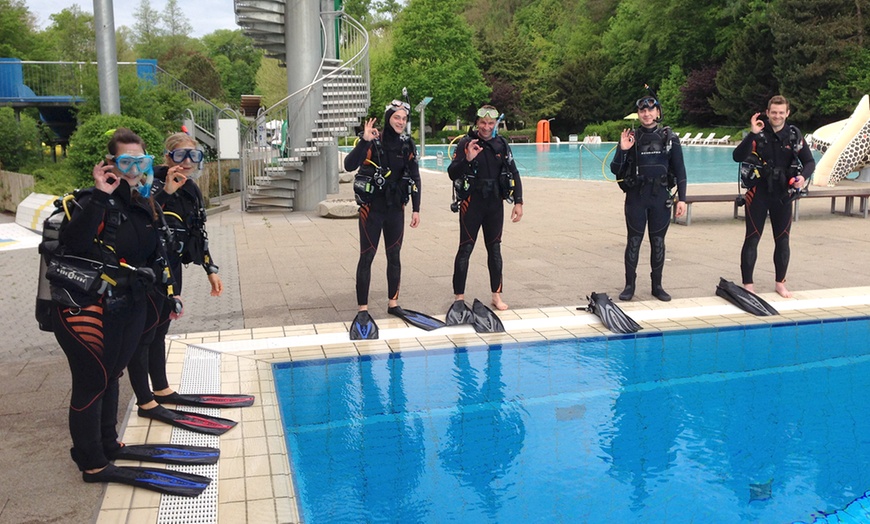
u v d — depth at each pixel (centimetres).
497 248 597
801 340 555
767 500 320
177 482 313
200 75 5675
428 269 781
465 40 5050
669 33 4991
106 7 1200
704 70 4669
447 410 430
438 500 323
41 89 1886
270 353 503
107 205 286
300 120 1302
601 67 5528
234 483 318
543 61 6269
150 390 401
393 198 550
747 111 4284
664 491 330
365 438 392
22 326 577
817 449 373
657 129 628
